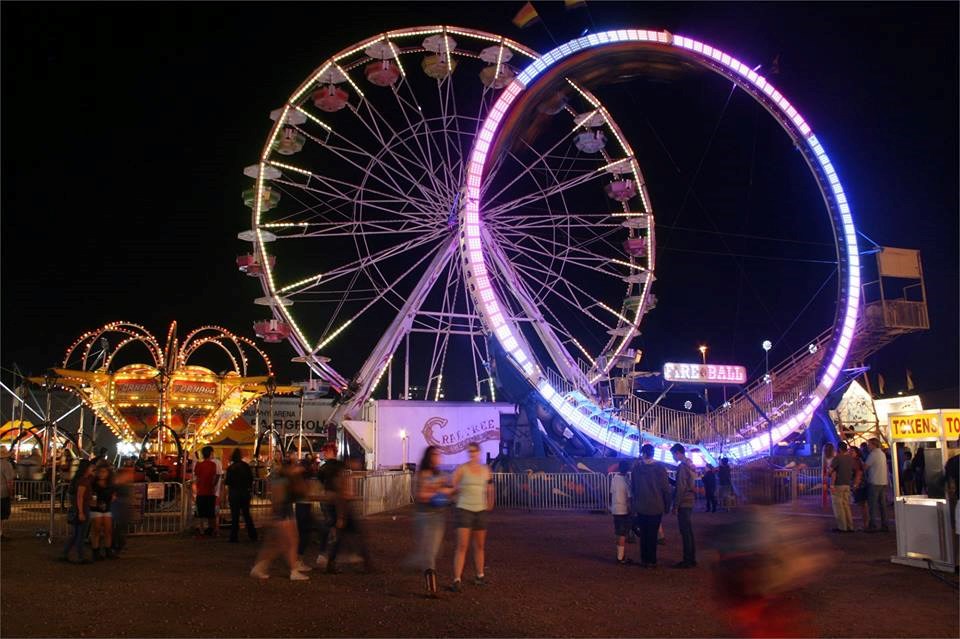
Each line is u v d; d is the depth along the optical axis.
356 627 8.09
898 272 30.94
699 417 26.70
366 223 32.66
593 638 7.69
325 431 39.97
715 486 21.27
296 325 32.50
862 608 8.88
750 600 5.16
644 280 35.62
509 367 24.66
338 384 33.44
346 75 32.16
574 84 26.75
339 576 11.08
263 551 10.97
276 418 45.88
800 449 28.66
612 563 12.20
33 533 16.62
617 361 34.88
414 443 34.03
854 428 35.53
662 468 11.98
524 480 22.67
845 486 15.71
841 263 27.36
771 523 5.30
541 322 31.38
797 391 28.30
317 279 32.59
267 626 8.13
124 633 7.87
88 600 9.44
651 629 8.03
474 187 23.92
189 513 17.56
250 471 15.58
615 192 35.22
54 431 22.27
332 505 11.85
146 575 11.23
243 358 35.41
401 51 32.69
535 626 8.14
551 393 23.61
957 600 9.30
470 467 10.38
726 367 27.69
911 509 11.72
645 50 26.56
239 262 33.25
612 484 12.50
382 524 17.78
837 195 27.55
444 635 7.79
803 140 27.95
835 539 14.62
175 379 32.47
